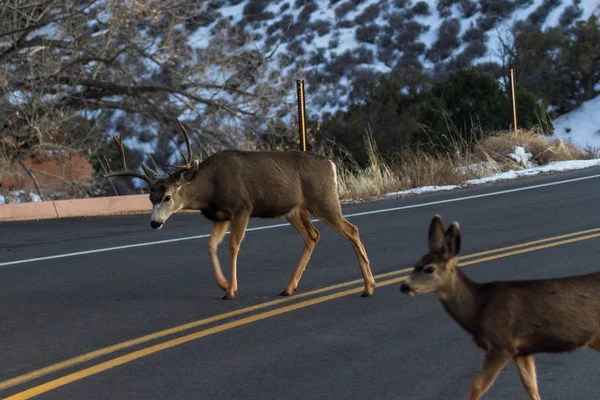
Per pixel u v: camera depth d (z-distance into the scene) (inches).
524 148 935.7
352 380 262.2
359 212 645.9
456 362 278.2
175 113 969.5
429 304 357.4
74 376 271.0
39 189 865.5
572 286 210.1
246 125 964.0
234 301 371.6
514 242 486.9
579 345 210.7
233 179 376.8
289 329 323.9
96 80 965.8
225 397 249.1
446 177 808.3
